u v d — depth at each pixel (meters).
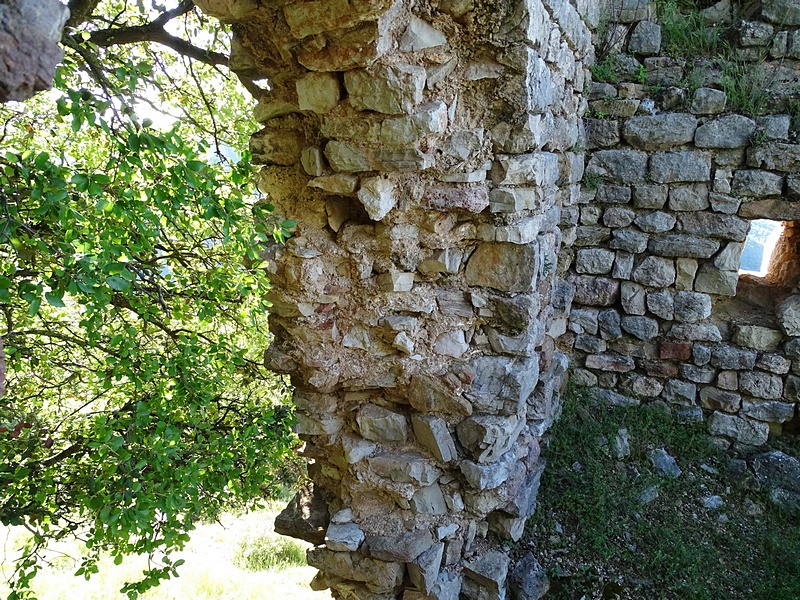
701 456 3.61
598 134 3.69
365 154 2.13
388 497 2.65
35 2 0.94
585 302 3.91
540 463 3.41
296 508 2.90
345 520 2.69
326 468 2.79
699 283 3.63
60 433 3.20
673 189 3.58
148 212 1.84
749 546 3.10
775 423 3.65
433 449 2.50
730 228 3.49
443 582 2.63
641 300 3.77
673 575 2.90
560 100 2.85
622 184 3.69
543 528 3.14
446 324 2.45
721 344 3.67
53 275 1.75
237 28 2.14
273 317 2.54
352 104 2.06
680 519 3.23
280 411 3.09
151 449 2.47
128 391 3.09
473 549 2.82
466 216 2.33
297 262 2.37
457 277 2.41
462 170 2.21
